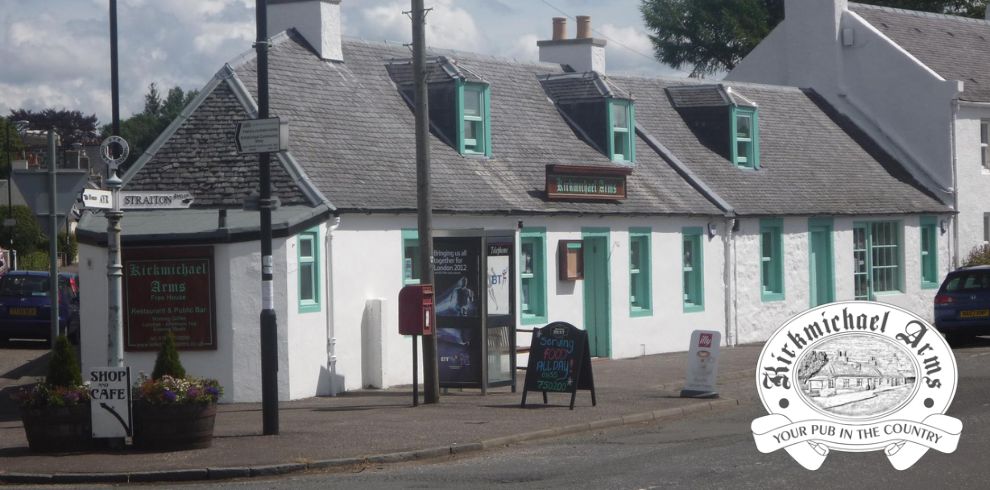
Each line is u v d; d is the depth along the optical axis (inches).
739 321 1129.4
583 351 687.7
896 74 1411.2
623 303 1015.0
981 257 1368.1
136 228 763.4
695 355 744.3
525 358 915.4
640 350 1031.0
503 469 502.9
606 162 1071.0
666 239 1060.5
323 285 770.2
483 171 946.1
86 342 769.6
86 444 550.6
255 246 740.7
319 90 904.3
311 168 809.5
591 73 1103.6
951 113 1376.7
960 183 1386.6
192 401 548.1
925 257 1370.6
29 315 1080.8
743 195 1154.7
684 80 1290.6
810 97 1439.5
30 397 548.7
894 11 1528.1
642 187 1070.4
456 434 589.6
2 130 2524.6
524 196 941.8
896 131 1412.4
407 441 568.7
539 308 942.4
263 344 591.8
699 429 617.3
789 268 1184.8
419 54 697.0
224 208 757.3
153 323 749.9
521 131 1032.8
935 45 1502.2
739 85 1332.4
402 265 838.5
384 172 858.8
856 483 446.3
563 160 1031.0
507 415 659.4
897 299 1312.7
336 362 777.6
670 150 1167.0
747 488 439.5
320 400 743.7
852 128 1422.2
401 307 701.3
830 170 1299.2
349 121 893.8
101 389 547.5
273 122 585.0
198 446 552.4
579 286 981.8
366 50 995.3
